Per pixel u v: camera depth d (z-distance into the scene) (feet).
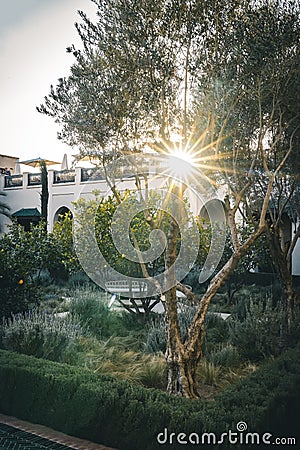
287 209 31.32
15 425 13.87
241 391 12.67
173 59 15.96
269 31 15.99
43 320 22.16
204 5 15.46
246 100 18.22
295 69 17.13
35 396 14.02
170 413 11.53
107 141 18.02
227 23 15.93
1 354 16.61
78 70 17.88
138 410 11.92
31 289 26.35
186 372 15.67
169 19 15.48
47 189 77.25
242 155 21.44
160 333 22.21
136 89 16.63
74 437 12.94
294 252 52.42
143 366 18.90
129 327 26.81
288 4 16.66
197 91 17.43
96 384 13.17
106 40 16.51
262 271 47.21
